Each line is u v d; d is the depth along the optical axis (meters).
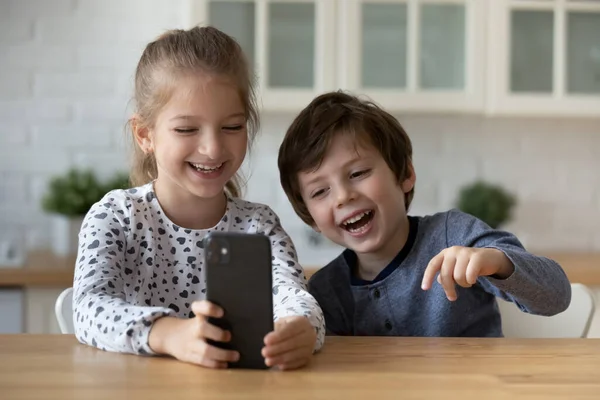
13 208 2.81
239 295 0.90
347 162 1.41
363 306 1.51
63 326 1.37
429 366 0.91
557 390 0.80
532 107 2.62
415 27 2.59
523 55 2.62
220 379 0.85
